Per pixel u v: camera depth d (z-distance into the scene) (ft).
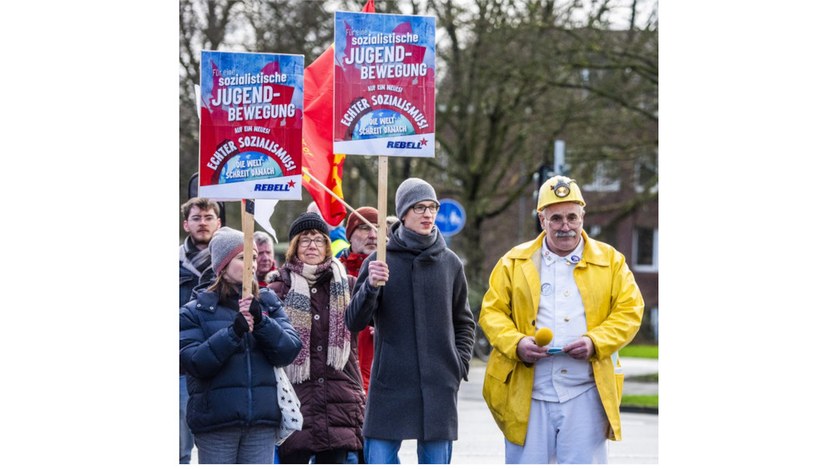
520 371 24.44
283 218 92.22
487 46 85.20
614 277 24.70
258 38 78.28
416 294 24.34
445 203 62.85
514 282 24.73
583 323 24.40
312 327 26.40
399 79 24.62
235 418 23.32
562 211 24.41
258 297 23.67
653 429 50.72
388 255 24.62
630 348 106.52
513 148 95.35
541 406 24.38
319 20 79.00
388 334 24.38
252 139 24.07
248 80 24.06
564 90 88.74
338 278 26.61
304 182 30.83
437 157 96.73
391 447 24.36
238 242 23.99
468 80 88.53
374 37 24.56
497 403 24.66
